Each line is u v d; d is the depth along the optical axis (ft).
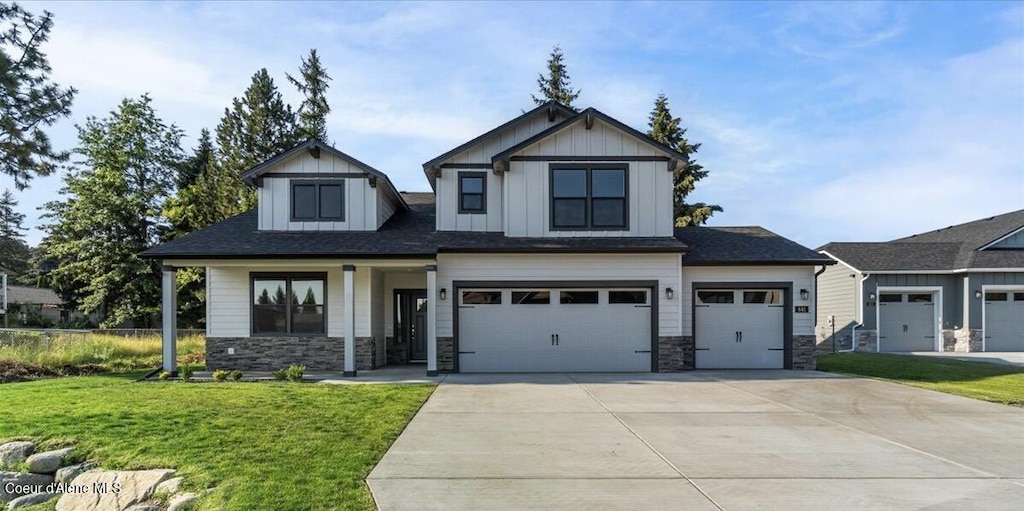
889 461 22.13
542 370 50.70
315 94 136.46
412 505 17.31
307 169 53.88
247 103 132.36
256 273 52.31
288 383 41.42
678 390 39.27
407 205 64.28
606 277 50.78
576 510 17.02
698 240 57.88
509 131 55.26
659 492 18.56
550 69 126.52
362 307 51.78
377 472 20.42
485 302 50.93
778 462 21.89
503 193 53.36
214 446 23.31
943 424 28.94
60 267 112.98
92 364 53.78
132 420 27.37
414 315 59.00
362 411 30.22
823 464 21.67
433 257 47.93
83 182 105.40
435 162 53.83
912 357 63.87
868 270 74.79
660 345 50.65
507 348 50.78
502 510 16.99
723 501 17.78
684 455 22.79
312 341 51.72
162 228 112.88
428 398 35.47
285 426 26.61
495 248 49.65
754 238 58.34
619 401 34.83
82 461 22.91
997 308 73.72
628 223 51.98
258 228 53.78
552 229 51.90
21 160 66.44
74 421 27.12
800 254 53.31
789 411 31.96
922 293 76.69
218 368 51.80
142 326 111.75
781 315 53.01
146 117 112.88
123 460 22.17
